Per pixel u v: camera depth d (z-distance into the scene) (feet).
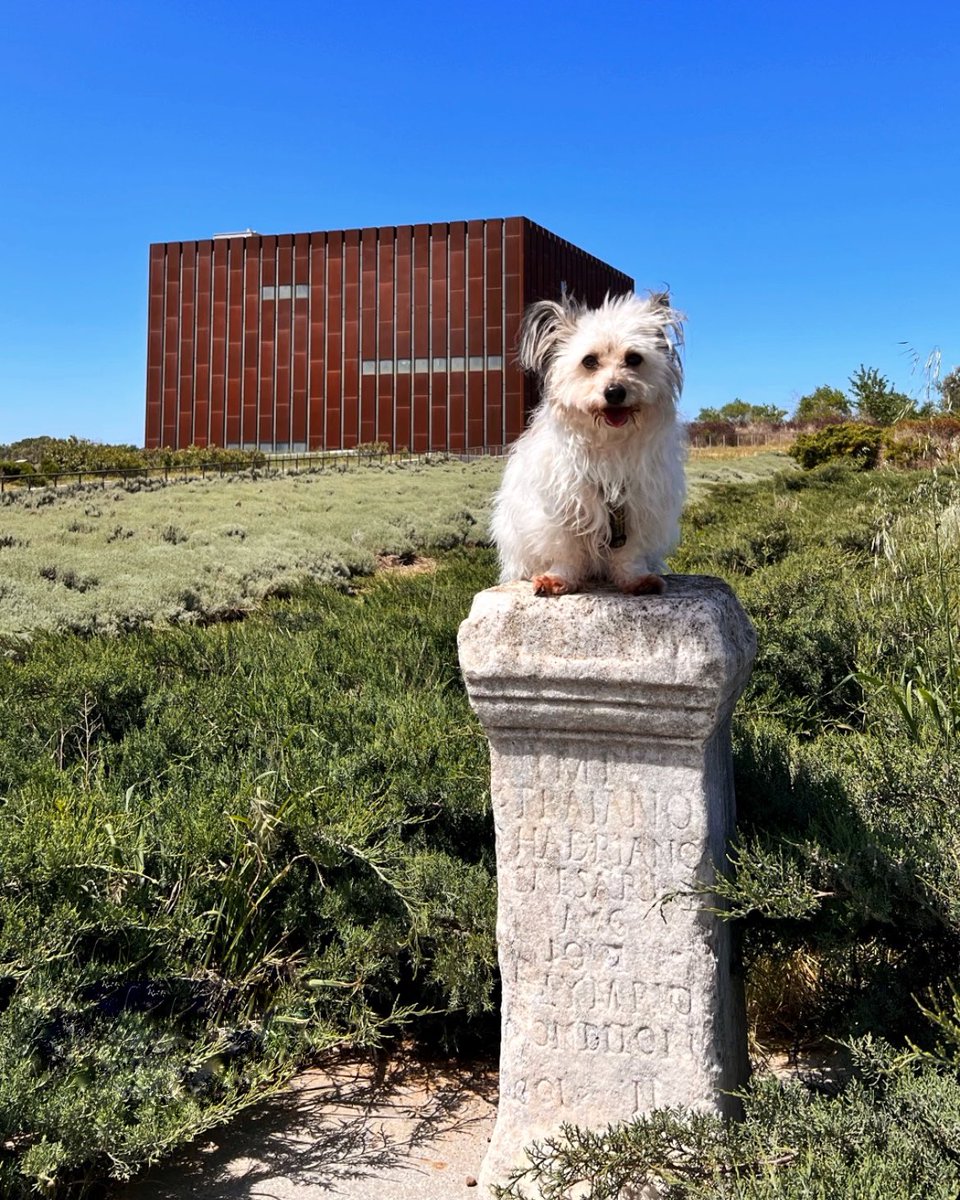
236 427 93.66
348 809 5.53
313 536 33.53
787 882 3.95
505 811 4.24
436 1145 4.67
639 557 4.48
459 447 88.48
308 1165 4.50
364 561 30.45
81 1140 3.92
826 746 6.56
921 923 4.04
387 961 5.26
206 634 10.21
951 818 4.63
